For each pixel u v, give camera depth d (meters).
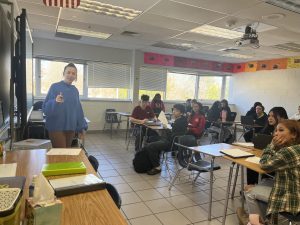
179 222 2.36
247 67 8.27
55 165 1.40
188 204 2.75
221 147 2.71
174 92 8.28
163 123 4.44
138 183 3.29
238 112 8.66
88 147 5.16
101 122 6.93
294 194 1.69
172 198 2.88
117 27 4.55
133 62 7.16
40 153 1.76
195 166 2.85
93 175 1.33
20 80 2.11
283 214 1.71
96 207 1.02
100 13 3.82
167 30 4.55
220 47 5.89
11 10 2.04
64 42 6.24
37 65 6.20
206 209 2.65
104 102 6.93
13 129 2.11
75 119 2.53
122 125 7.16
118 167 3.92
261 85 7.82
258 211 1.99
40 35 5.69
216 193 3.08
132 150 5.03
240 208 2.54
